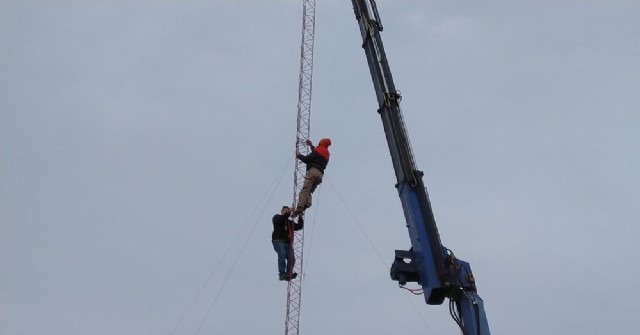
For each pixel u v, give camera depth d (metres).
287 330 27.88
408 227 18.83
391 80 20.45
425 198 18.75
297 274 23.00
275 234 22.98
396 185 19.39
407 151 19.34
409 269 18.33
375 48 21.03
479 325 17.27
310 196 23.62
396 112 19.97
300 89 30.78
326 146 24.27
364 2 21.89
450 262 18.05
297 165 28.30
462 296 17.73
